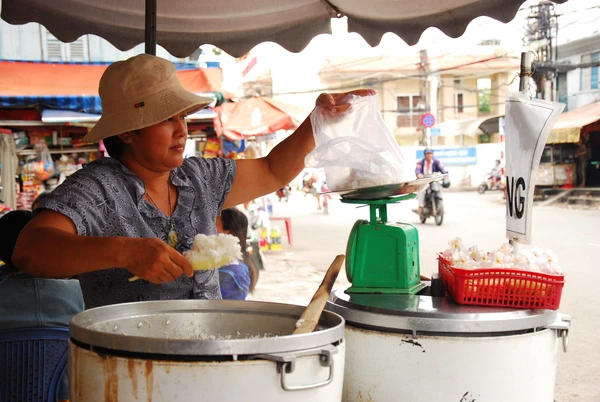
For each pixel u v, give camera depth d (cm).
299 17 296
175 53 319
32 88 636
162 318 158
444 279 198
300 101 3125
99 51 734
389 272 196
